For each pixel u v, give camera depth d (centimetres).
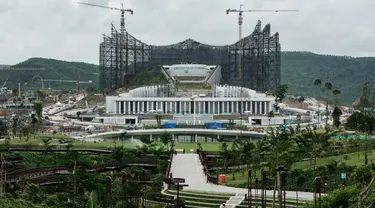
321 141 19400
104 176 17250
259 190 15375
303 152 18662
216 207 13850
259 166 18600
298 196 14238
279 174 9756
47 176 17275
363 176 14000
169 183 15875
